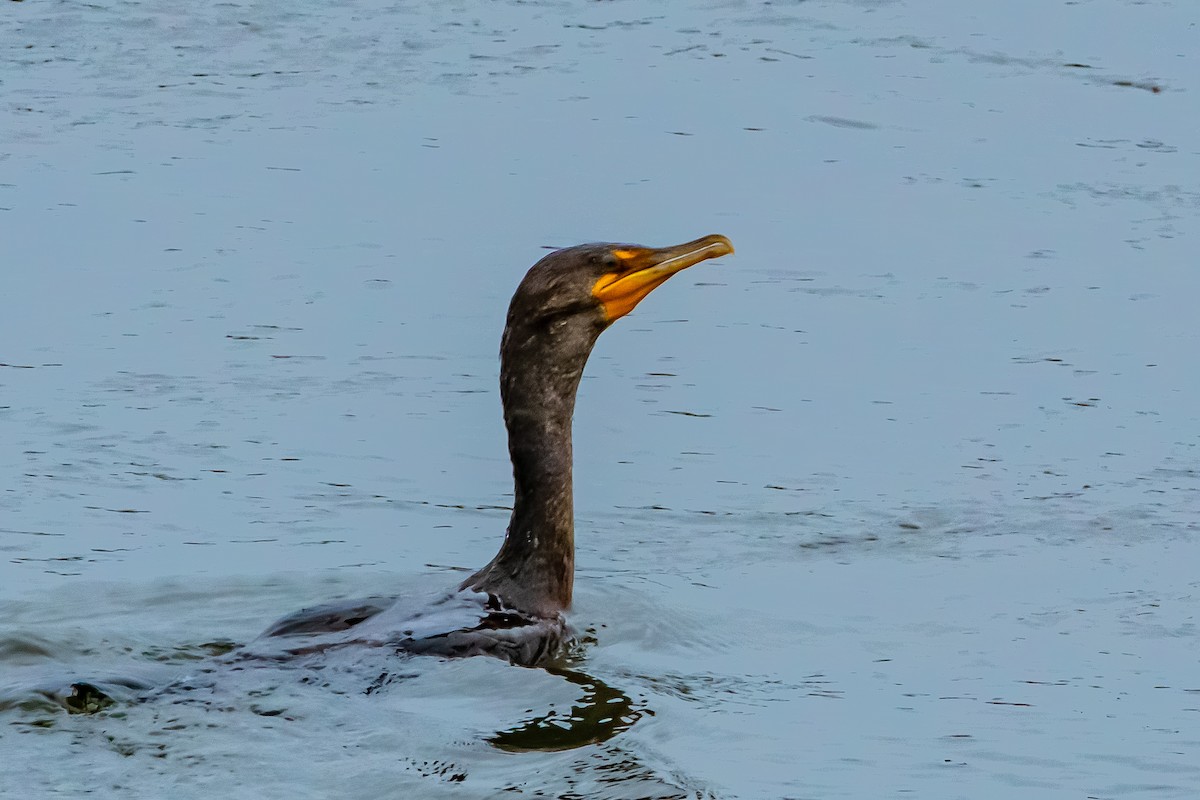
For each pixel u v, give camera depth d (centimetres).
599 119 2239
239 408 1472
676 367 1590
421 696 938
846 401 1512
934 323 1672
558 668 1009
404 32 2595
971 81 2422
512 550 1100
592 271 1095
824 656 1058
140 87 2323
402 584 1168
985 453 1407
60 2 2639
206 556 1211
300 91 2330
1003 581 1183
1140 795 877
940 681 1018
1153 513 1298
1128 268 1805
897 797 865
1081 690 1009
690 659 1047
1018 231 1905
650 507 1315
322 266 1781
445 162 2075
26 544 1220
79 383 1512
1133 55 2544
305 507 1298
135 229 1866
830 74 2450
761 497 1330
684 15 2730
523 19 2684
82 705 896
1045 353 1605
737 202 1973
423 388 1520
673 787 849
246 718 893
